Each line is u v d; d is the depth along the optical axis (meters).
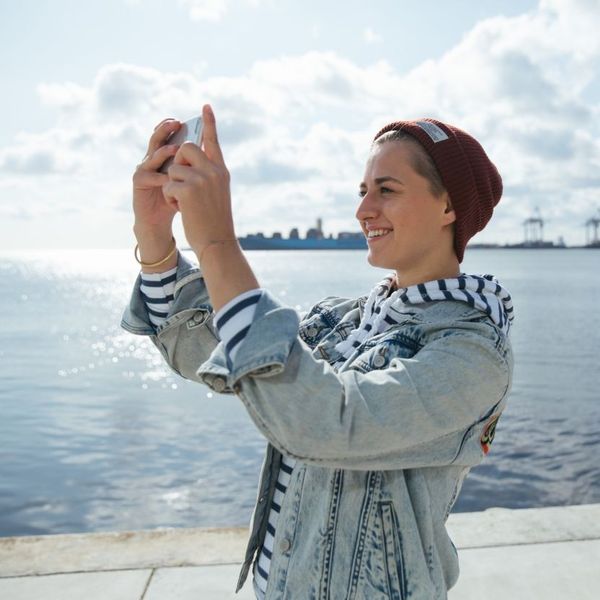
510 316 1.33
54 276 167.38
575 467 14.02
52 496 12.99
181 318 1.45
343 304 1.50
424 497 1.17
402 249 1.26
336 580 1.13
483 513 3.33
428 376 1.06
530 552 2.94
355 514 1.15
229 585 2.70
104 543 3.07
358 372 1.07
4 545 3.06
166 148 1.20
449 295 1.20
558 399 21.47
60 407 22.27
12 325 53.19
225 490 13.18
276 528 1.23
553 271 159.38
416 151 1.22
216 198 1.00
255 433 17.88
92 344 41.75
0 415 20.94
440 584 1.17
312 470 1.20
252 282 1.02
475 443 1.20
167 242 1.44
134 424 19.39
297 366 0.98
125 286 119.50
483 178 1.27
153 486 13.52
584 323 45.62
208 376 1.02
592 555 2.90
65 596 2.62
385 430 1.01
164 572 2.81
